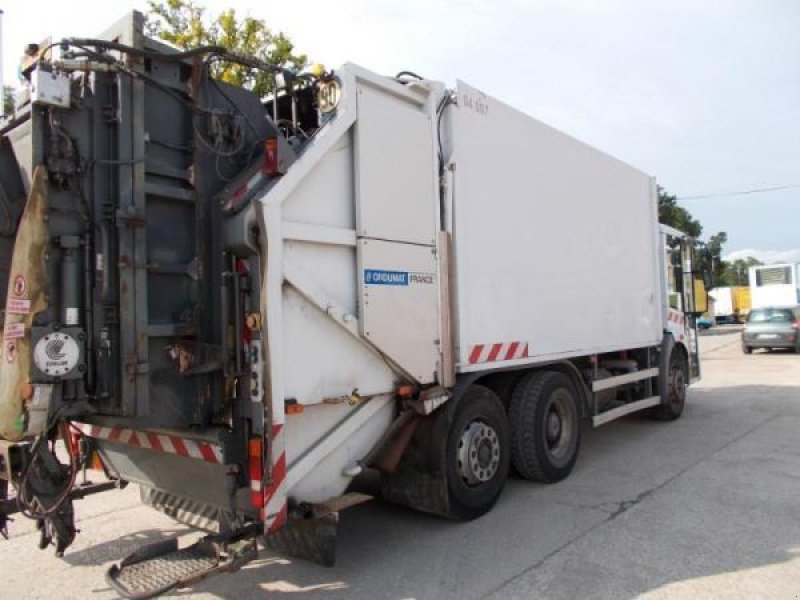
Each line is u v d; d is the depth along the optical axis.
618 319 7.75
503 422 5.61
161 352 3.48
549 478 6.18
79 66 3.19
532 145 6.14
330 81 4.18
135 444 4.22
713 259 10.77
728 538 4.73
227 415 3.71
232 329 3.67
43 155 3.13
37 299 3.06
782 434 8.49
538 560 4.41
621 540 4.73
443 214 4.98
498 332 5.52
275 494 3.64
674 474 6.55
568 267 6.66
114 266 3.31
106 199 3.32
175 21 12.07
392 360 4.41
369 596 3.94
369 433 4.44
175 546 3.72
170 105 3.63
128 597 3.15
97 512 5.79
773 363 18.75
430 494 4.95
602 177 7.50
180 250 3.62
